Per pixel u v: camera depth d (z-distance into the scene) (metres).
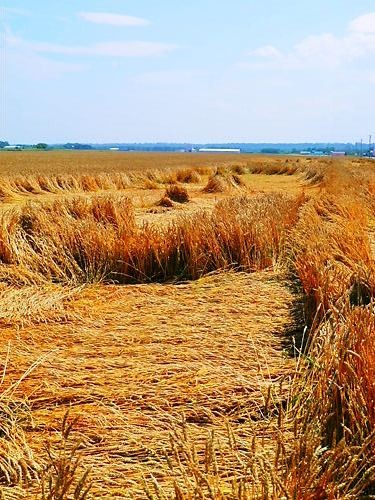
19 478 2.49
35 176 21.00
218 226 6.76
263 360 3.79
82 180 21.94
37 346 4.05
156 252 6.23
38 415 3.03
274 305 5.07
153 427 2.93
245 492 2.17
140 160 65.12
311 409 2.80
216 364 3.71
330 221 10.07
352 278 5.12
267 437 2.80
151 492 2.38
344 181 20.09
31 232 6.66
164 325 4.53
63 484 2.27
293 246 6.78
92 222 6.90
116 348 4.00
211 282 5.98
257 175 36.75
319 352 3.33
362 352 2.92
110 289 5.70
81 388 3.32
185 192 16.73
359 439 2.52
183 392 3.27
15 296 5.24
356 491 2.27
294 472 2.24
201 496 2.13
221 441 2.77
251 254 6.56
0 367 3.63
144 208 14.16
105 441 2.79
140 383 3.39
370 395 2.65
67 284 5.83
